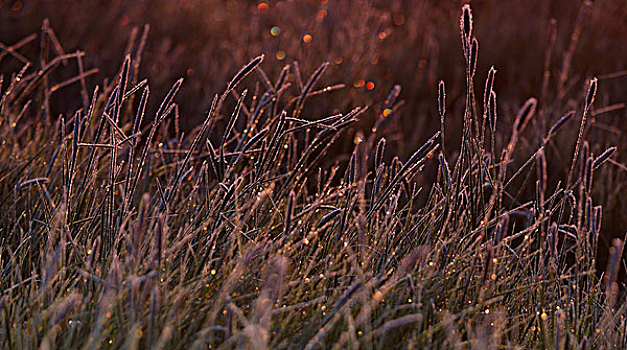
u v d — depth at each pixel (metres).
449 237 2.71
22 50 4.60
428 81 4.62
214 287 2.58
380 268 2.67
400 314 2.58
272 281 2.53
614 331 2.65
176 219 2.78
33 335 2.49
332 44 4.50
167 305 2.54
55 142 2.96
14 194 2.79
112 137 2.66
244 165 3.02
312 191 3.22
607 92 4.50
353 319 2.57
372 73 4.32
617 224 3.13
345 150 3.46
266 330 2.47
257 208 2.73
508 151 2.66
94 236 2.75
